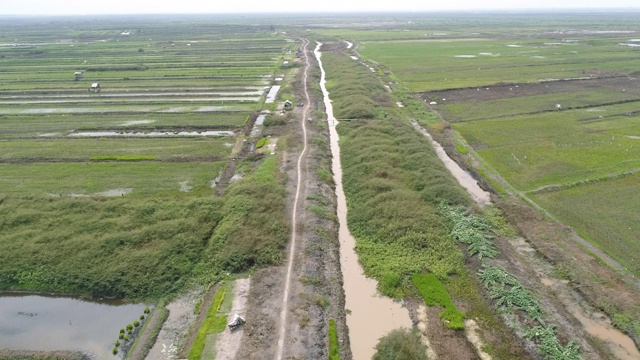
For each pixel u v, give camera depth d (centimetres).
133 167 4047
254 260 2653
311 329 2117
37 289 2503
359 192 3500
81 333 2206
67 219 3062
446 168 3894
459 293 2405
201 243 2812
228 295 2380
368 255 2738
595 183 3544
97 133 5022
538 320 2142
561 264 2564
